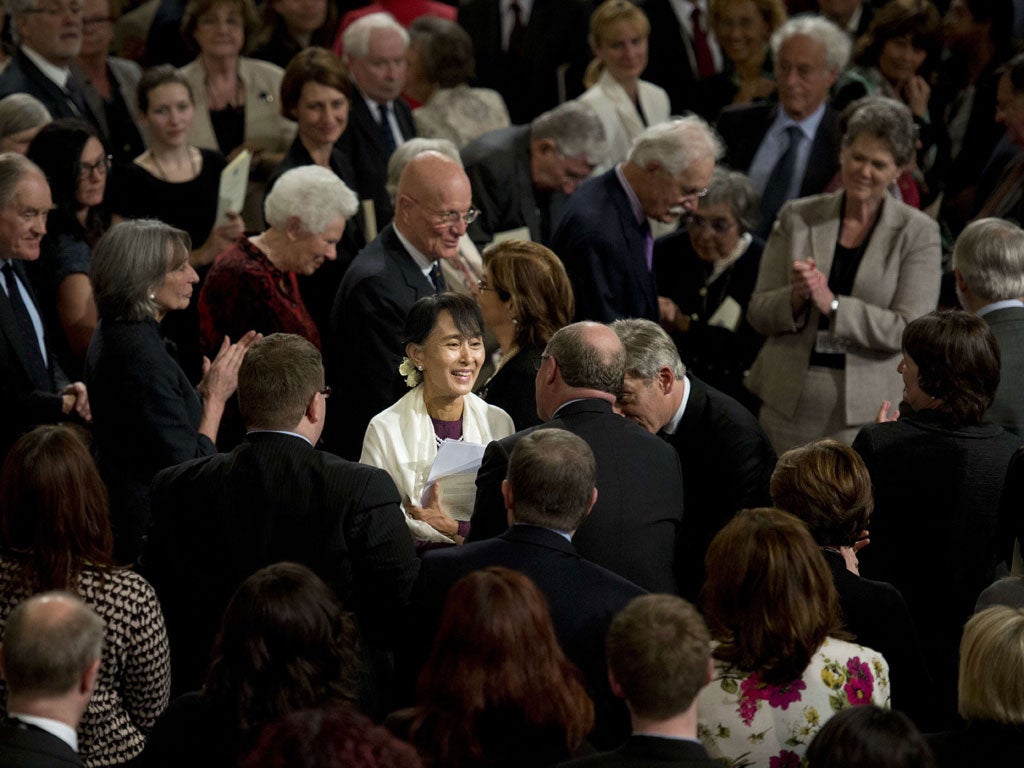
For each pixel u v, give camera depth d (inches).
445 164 726.5
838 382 796.0
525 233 915.4
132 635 467.2
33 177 676.1
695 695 363.3
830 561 478.6
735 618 417.1
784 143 1026.7
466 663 374.3
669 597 376.5
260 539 481.4
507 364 640.4
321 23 1179.9
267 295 729.6
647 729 365.4
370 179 1009.5
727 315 877.8
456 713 373.1
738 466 593.0
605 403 520.7
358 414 722.8
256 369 488.7
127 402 629.9
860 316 768.9
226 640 388.8
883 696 425.1
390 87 1031.6
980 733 395.5
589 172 930.7
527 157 939.3
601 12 1123.3
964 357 553.3
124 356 630.5
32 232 679.1
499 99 1129.4
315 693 386.9
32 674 382.9
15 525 464.4
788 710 412.8
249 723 383.2
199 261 840.3
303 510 480.4
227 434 754.2
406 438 595.2
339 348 729.0
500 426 611.2
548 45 1282.0
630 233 810.2
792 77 1002.7
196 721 395.5
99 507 473.1
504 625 374.9
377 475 491.2
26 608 390.3
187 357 831.7
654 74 1259.8
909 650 471.2
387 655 556.7
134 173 907.4
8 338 677.9
